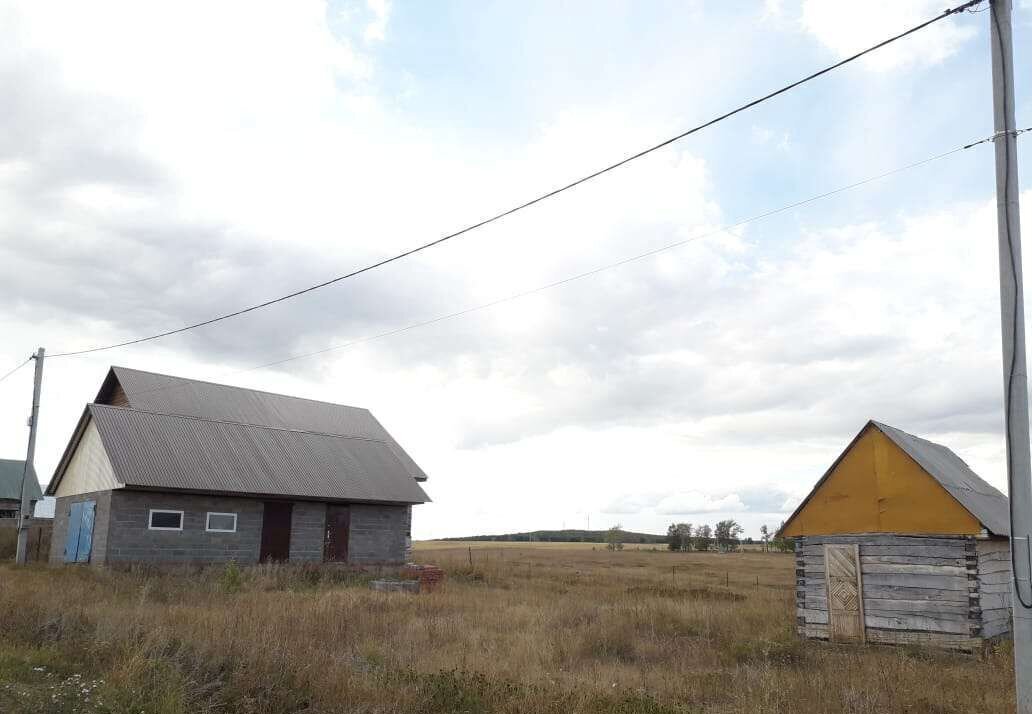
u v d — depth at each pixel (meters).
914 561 18.28
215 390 46.25
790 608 24.34
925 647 17.67
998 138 10.37
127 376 41.59
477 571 39.03
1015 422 9.91
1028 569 9.65
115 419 31.08
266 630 13.67
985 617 17.62
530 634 16.94
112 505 28.52
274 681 10.20
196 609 17.14
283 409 49.19
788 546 95.69
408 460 51.53
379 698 10.20
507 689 10.99
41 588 19.39
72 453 33.50
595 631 17.05
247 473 32.38
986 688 12.74
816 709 11.00
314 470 35.38
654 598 26.88
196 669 10.30
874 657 15.65
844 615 18.91
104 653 11.20
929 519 18.12
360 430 52.25
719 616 21.14
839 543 19.33
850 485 19.39
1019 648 9.58
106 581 23.59
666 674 13.66
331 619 16.53
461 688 10.83
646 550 108.38
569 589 32.56
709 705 11.73
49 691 9.07
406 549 37.59
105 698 8.94
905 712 11.03
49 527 40.00
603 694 11.23
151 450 30.50
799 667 14.70
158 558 29.20
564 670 13.90
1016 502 9.78
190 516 30.33
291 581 28.30
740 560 76.31
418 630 16.81
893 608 18.34
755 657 15.49
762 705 11.02
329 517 34.81
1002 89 10.40
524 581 35.91
